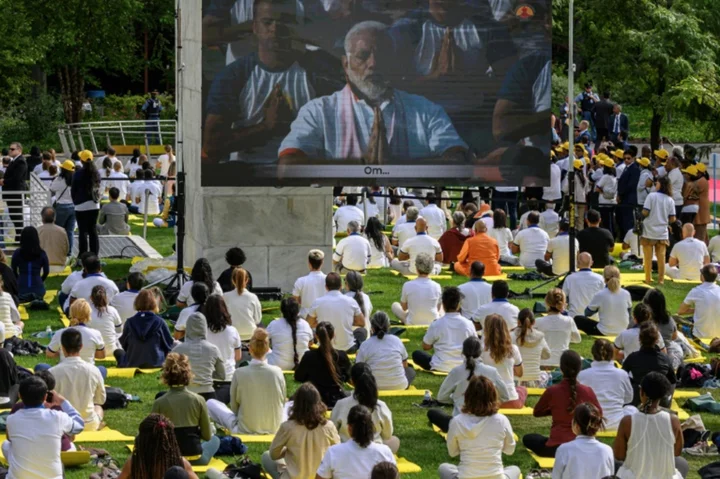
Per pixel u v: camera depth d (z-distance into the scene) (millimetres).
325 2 24484
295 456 13242
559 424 15227
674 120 56938
